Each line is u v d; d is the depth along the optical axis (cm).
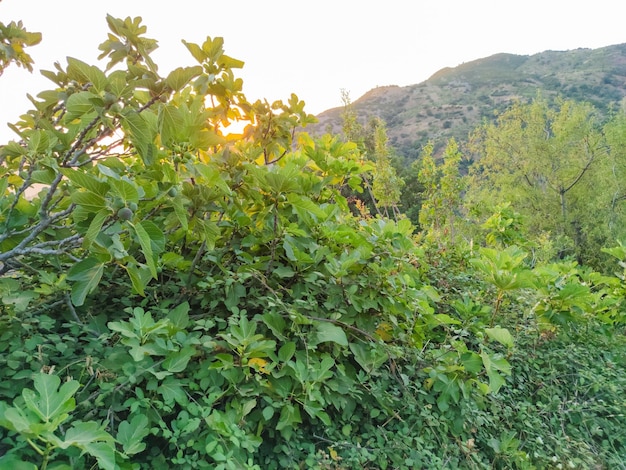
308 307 254
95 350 212
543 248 1030
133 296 267
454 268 543
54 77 215
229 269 288
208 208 233
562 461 293
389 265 293
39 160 186
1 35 240
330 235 308
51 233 241
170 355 199
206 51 236
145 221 176
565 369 399
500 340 297
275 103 299
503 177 2380
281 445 219
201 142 232
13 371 187
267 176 235
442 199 998
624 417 349
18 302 206
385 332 306
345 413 254
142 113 206
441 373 280
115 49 208
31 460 160
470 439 262
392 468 247
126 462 163
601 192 2022
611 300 471
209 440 185
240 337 215
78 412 181
